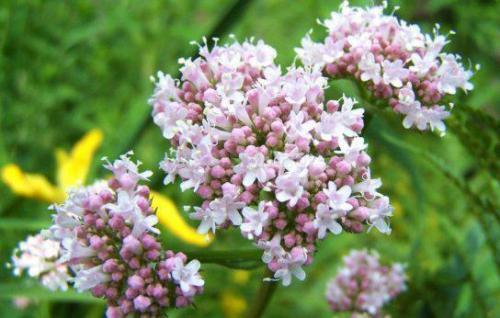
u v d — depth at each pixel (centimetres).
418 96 11
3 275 18
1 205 19
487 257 16
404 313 15
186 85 11
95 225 10
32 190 18
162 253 9
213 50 11
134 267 9
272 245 9
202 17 26
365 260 15
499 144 12
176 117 10
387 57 11
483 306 14
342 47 11
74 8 24
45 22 23
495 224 14
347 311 14
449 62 11
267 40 23
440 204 19
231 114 10
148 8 24
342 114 10
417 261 17
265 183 9
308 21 23
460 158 20
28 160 22
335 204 9
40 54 23
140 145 21
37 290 15
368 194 9
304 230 9
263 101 10
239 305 20
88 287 9
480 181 18
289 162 9
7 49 22
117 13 23
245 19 23
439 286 15
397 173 20
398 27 11
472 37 23
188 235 16
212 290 20
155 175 16
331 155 10
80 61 24
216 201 9
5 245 19
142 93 22
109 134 22
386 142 15
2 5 22
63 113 23
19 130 22
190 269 9
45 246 11
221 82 10
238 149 10
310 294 19
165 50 24
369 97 11
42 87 23
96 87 24
